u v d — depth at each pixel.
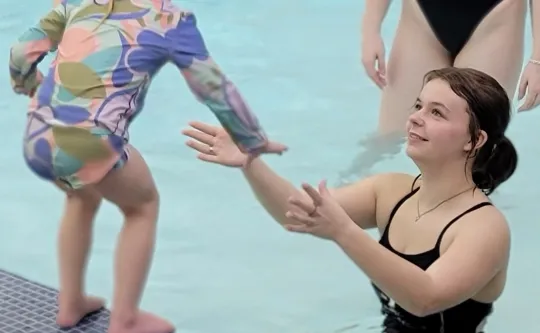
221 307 6.85
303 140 9.38
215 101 5.00
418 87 7.62
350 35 12.60
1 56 11.98
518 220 7.95
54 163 5.01
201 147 5.18
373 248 4.59
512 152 5.16
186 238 7.78
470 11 7.20
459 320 5.11
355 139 9.35
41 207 8.33
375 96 10.48
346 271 7.31
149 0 5.23
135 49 5.08
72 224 5.48
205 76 5.02
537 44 6.98
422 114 5.02
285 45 12.23
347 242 4.57
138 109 5.28
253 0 14.14
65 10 5.37
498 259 4.85
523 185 8.52
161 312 6.77
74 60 5.09
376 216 5.43
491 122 4.99
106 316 5.76
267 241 7.77
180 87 10.95
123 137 5.07
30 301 6.00
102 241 7.68
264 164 5.20
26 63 5.39
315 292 7.02
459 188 5.07
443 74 5.09
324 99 10.44
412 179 5.40
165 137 9.62
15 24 13.23
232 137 5.05
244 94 10.59
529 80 6.93
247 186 8.65
